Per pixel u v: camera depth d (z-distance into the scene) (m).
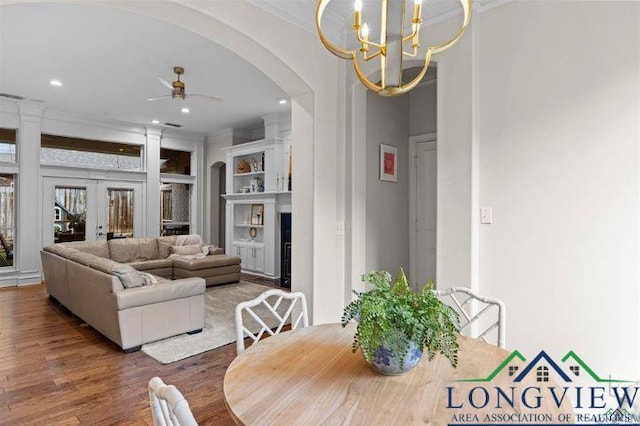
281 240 6.64
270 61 3.05
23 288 5.96
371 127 4.00
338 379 1.26
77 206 6.86
